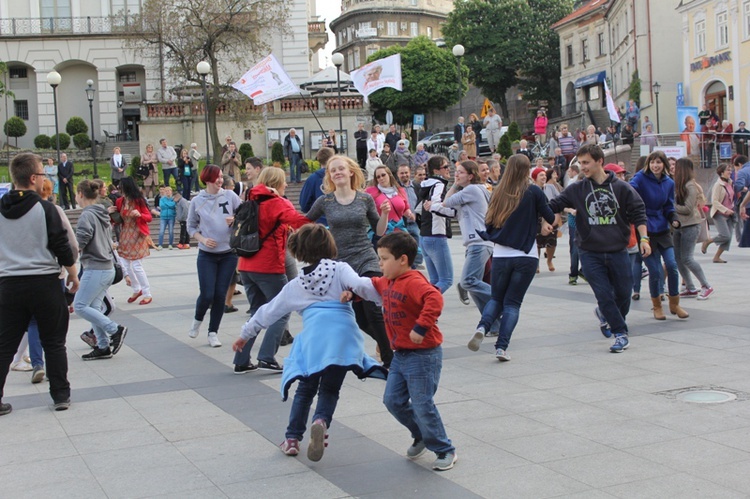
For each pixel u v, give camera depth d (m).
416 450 5.25
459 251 19.77
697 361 7.66
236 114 40.09
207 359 8.52
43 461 5.40
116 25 49.25
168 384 7.47
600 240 8.28
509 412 6.21
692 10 42.88
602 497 4.50
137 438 5.86
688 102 43.81
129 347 9.27
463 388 6.96
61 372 6.69
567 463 5.06
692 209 11.09
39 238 6.59
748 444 5.30
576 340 8.88
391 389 5.13
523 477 4.85
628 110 39.94
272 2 40.28
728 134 28.56
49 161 29.25
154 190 29.70
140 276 12.73
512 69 66.62
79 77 51.09
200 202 9.03
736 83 39.12
